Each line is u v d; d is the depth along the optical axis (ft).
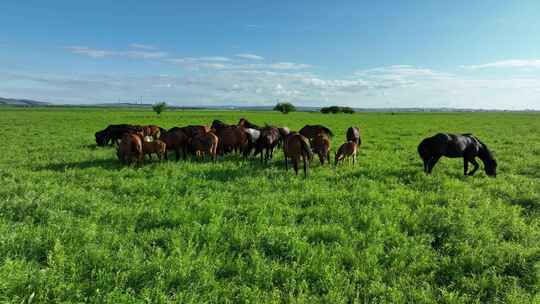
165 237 17.01
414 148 57.98
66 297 11.78
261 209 21.56
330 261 14.88
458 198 25.45
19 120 148.36
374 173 34.47
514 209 22.49
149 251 15.78
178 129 47.11
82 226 17.54
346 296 12.59
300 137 33.73
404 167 38.55
